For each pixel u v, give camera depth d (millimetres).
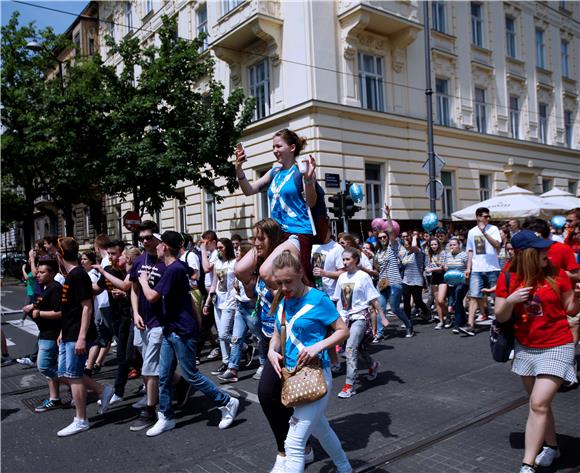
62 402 5707
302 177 3566
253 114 16312
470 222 17672
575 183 24094
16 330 11461
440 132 17469
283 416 3393
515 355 3445
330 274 6070
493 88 19812
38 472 3875
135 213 12953
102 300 6922
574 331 5879
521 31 21375
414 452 3807
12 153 18219
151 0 21344
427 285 10594
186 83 14023
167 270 4527
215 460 3908
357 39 14938
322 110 14008
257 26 14523
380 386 5598
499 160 19812
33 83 18578
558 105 23250
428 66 13062
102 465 3951
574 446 3779
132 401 5625
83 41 27172
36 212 31016
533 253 3295
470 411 4629
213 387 4574
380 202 15789
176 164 12578
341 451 3217
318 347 2891
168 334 4508
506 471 3436
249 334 7125
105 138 12969
